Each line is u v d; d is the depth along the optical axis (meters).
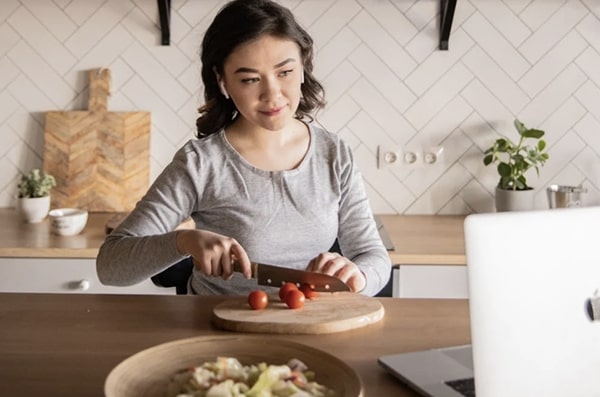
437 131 2.73
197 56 2.69
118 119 2.70
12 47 2.69
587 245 0.85
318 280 1.32
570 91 2.71
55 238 2.38
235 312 1.26
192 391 0.89
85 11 2.67
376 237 1.72
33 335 1.17
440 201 2.77
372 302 1.31
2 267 2.29
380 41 2.68
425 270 2.26
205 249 1.33
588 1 2.66
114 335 1.18
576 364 0.84
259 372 0.92
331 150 1.72
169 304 1.34
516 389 0.82
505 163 2.60
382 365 1.04
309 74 1.68
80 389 0.98
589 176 2.75
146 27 2.67
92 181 2.72
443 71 2.69
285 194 1.66
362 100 2.71
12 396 0.95
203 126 1.70
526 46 2.68
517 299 0.82
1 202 2.78
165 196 1.61
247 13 1.46
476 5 2.66
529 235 0.83
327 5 2.66
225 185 1.64
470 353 1.08
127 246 1.47
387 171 2.75
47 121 2.70
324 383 0.95
